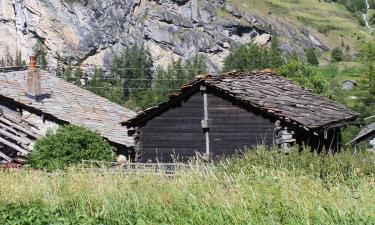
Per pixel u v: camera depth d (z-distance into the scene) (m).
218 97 30.00
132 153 35.81
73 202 13.66
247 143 29.38
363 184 13.23
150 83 176.00
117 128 38.59
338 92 149.25
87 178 15.32
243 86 30.89
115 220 12.20
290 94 32.53
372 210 11.36
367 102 141.00
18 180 17.16
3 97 38.28
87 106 41.09
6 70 43.00
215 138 29.89
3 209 13.19
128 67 174.38
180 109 30.55
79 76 151.75
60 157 30.14
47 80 43.50
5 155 32.56
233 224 11.39
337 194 12.31
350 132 75.69
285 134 28.34
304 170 16.05
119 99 146.12
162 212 12.14
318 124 27.95
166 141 30.61
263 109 28.62
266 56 164.62
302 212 11.41
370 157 18.73
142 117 30.81
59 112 38.19
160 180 14.31
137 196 13.13
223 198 12.27
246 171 15.50
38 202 13.82
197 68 166.50
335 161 17.30
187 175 14.13
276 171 14.00
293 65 86.75
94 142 31.53
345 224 10.84
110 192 13.68
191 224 11.60
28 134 35.94
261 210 11.63
